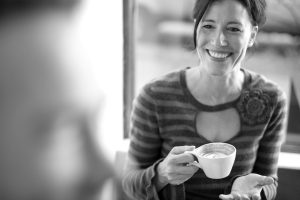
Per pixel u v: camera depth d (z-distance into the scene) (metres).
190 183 1.08
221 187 1.07
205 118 1.07
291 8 1.51
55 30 0.29
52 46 0.28
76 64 0.30
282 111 1.12
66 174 0.30
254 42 1.16
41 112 0.27
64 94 0.29
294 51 1.60
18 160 0.27
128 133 1.54
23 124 0.27
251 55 1.18
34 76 0.27
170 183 0.99
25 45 0.27
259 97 1.09
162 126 1.09
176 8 1.92
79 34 0.31
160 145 1.14
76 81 0.31
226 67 1.01
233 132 1.08
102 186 0.35
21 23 0.27
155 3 1.83
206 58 1.02
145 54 1.76
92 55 0.33
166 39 1.92
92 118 0.33
